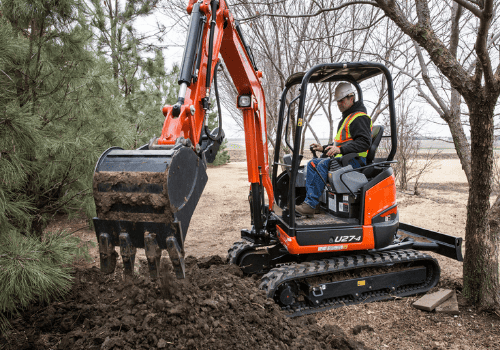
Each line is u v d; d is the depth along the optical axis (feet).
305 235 11.41
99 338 8.43
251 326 9.16
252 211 13.58
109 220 7.16
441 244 13.50
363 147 12.40
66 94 12.39
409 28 10.02
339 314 11.43
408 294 12.65
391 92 12.09
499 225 11.19
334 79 13.89
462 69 10.22
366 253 13.01
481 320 10.78
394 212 12.53
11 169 8.86
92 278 12.67
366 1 9.87
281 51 20.93
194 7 8.83
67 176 12.30
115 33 29.91
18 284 7.93
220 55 11.10
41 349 8.79
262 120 12.46
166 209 6.77
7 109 8.75
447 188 35.50
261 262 13.89
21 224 10.48
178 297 9.55
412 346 9.57
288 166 13.08
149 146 7.49
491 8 8.23
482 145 10.72
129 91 30.55
